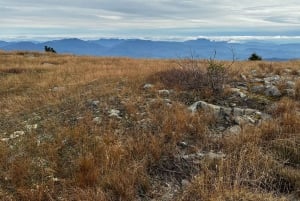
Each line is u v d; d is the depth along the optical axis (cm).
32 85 1684
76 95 1204
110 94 1148
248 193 530
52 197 585
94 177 616
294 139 700
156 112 914
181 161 677
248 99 987
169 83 1195
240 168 597
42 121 960
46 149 752
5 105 1261
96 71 1864
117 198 575
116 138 778
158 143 725
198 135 776
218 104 973
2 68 2281
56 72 2033
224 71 1121
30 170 672
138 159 685
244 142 715
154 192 588
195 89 1090
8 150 764
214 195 527
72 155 727
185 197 550
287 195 559
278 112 877
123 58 3017
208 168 634
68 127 857
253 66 1681
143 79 1317
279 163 636
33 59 2914
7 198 579
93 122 886
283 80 1167
